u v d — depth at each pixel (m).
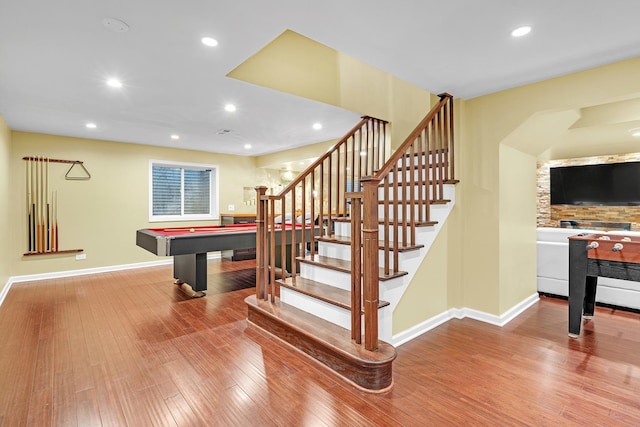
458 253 3.24
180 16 1.90
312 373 2.16
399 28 2.03
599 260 2.62
